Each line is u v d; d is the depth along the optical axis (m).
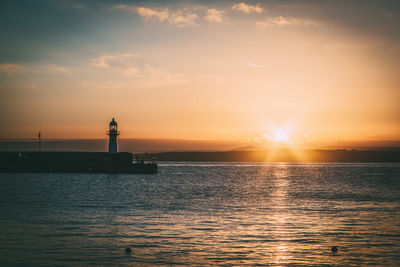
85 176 137.38
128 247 34.16
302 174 181.88
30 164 146.25
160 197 75.12
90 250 33.16
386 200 71.06
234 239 37.16
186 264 29.84
